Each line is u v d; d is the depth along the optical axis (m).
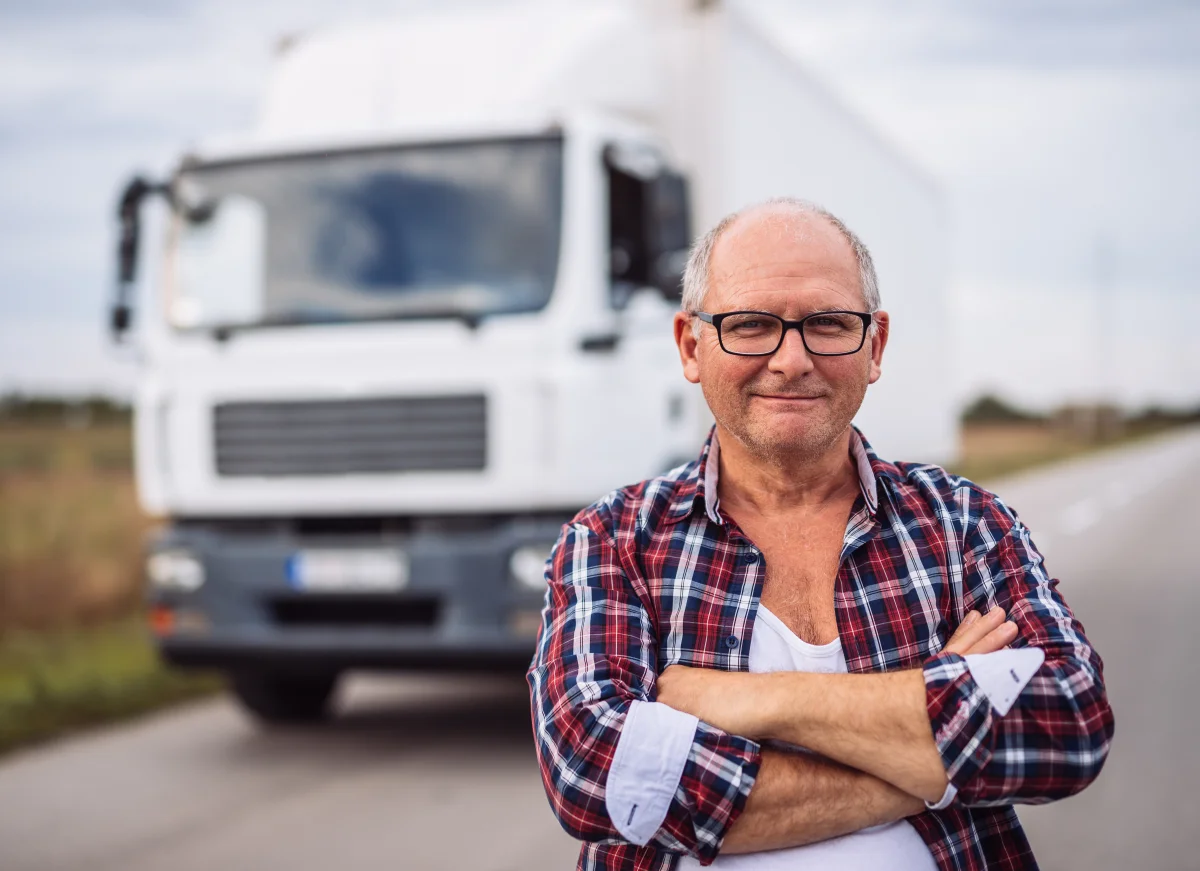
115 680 7.32
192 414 5.59
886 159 9.73
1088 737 1.63
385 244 5.50
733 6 6.38
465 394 5.25
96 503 11.34
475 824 4.66
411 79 6.06
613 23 6.25
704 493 1.82
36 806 4.99
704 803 1.65
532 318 5.23
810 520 1.84
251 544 5.48
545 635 1.85
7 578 9.81
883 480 1.81
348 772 5.50
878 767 1.64
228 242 5.70
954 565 1.79
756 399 1.80
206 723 6.59
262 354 5.50
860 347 1.81
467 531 5.34
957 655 1.66
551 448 5.17
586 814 1.69
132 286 5.90
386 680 7.83
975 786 1.62
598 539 1.86
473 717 6.66
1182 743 5.71
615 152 5.50
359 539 5.35
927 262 11.45
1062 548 14.30
